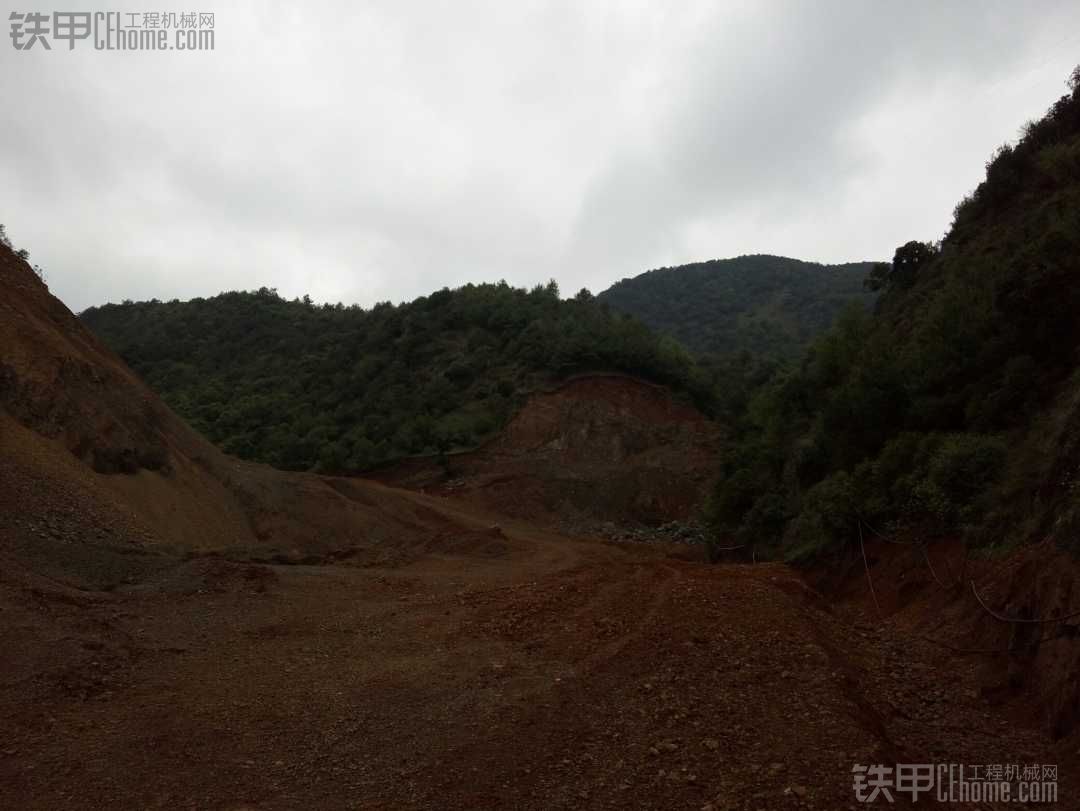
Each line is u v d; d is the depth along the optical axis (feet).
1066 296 43.42
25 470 43.11
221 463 78.28
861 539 46.09
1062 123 80.38
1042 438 36.04
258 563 46.29
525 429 165.37
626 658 23.27
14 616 25.44
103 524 42.78
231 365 239.09
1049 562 24.66
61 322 68.90
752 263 458.09
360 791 15.26
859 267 405.18
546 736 17.89
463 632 28.71
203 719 19.22
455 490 149.07
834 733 17.21
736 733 17.56
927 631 31.45
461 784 15.51
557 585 35.45
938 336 55.42
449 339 207.62
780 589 30.71
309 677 23.03
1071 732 19.30
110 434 57.11
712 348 329.93
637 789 15.12
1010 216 76.33
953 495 39.29
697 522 132.98
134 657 24.25
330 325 255.91
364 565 54.60
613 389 173.78
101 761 16.49
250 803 14.69
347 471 159.53
